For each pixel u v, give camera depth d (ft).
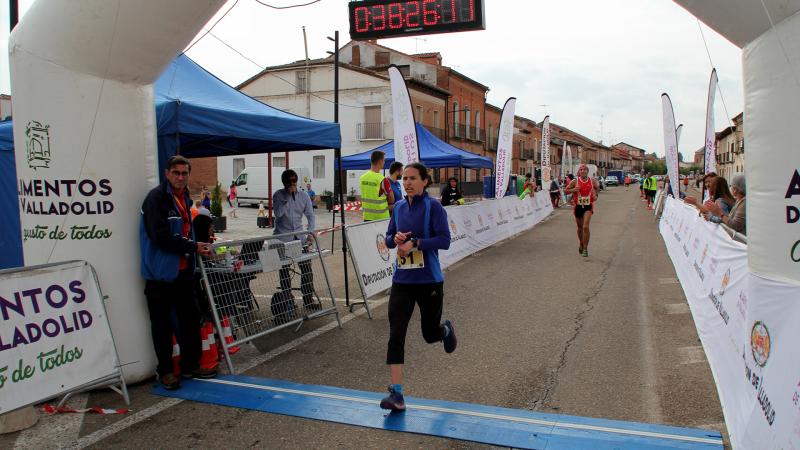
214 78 22.67
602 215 79.36
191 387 15.49
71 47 14.32
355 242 24.08
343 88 125.80
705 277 19.89
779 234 9.12
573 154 302.45
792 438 8.18
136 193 15.56
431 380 15.85
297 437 12.49
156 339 15.30
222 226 65.16
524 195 65.62
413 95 131.03
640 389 14.97
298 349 18.92
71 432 12.85
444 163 53.21
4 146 24.77
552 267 34.68
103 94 14.93
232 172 136.26
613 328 20.85
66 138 14.66
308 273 22.21
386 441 12.23
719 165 127.34
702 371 16.22
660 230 55.16
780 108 8.91
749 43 9.50
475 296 26.66
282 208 23.65
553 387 15.20
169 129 17.03
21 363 12.62
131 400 14.69
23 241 15.40
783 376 8.81
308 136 21.94
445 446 11.98
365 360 17.74
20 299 12.78
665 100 47.26
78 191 14.76
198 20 14.64
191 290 15.89
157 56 14.97
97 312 14.35
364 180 28.78
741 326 12.84
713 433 12.24
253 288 19.70
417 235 14.25
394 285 14.33
